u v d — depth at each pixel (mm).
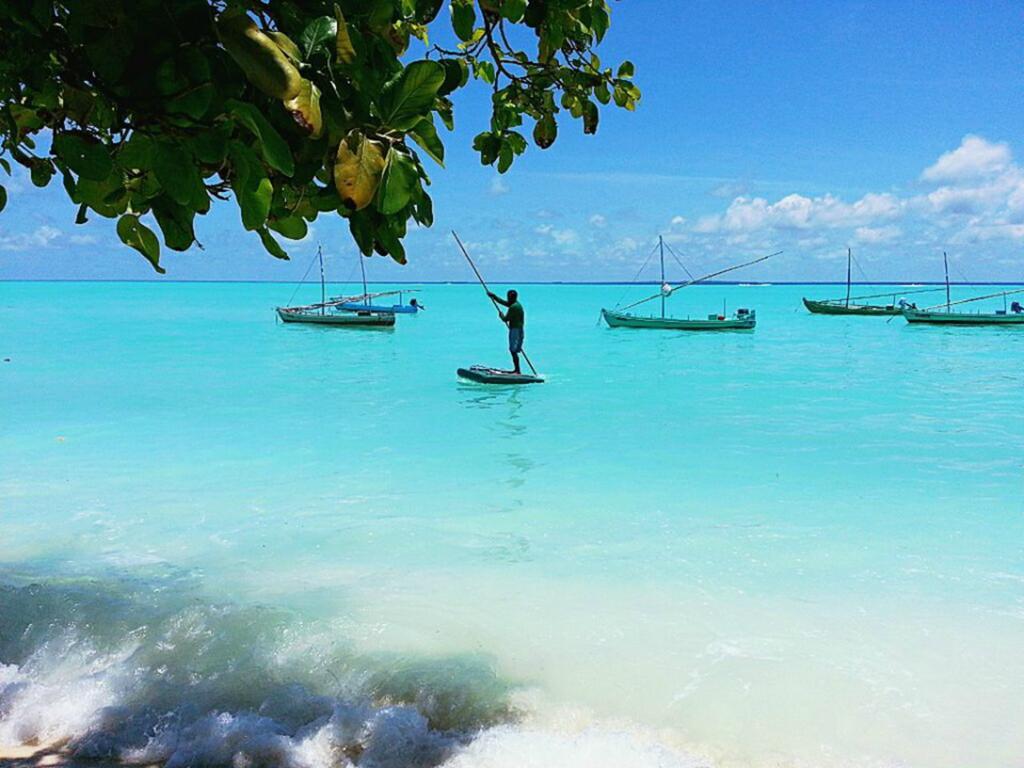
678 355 26656
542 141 3100
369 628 5539
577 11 2684
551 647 5297
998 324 39906
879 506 8609
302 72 1623
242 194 1573
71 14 1492
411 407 15609
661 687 4797
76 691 4719
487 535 7660
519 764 4012
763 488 9391
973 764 4059
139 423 13805
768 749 4188
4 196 1938
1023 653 5180
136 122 1616
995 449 11617
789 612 5832
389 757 4090
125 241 1851
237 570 6719
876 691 4738
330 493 9219
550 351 28156
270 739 4191
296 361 24328
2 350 27281
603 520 8148
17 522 8062
